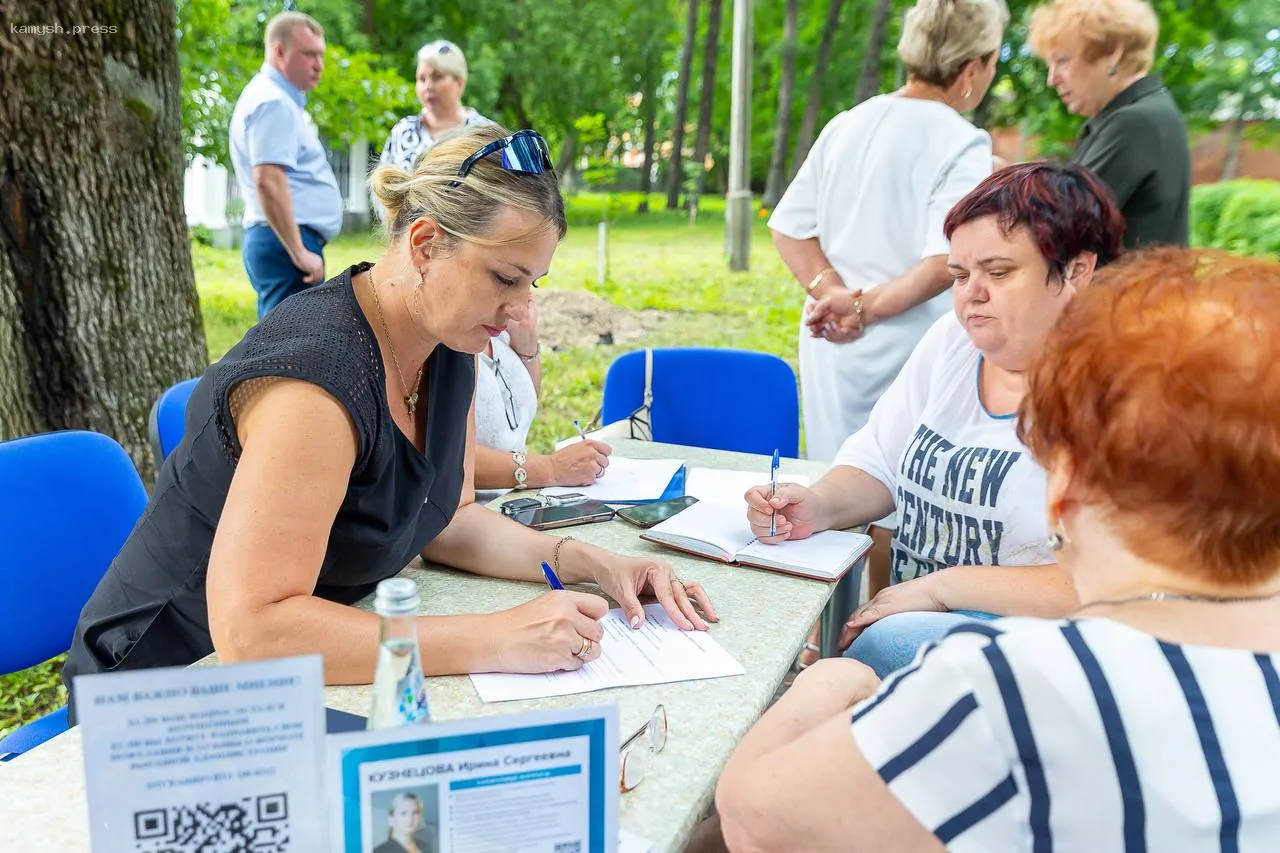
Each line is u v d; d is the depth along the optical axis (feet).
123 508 6.22
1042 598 5.31
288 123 14.03
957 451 6.03
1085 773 2.20
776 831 2.54
